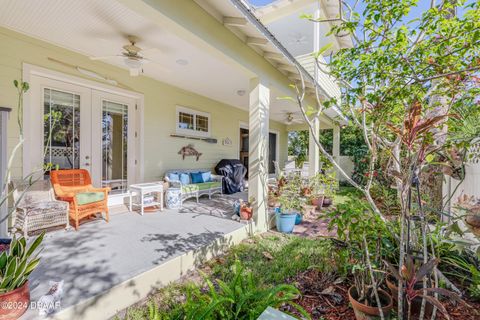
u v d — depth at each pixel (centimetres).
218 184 590
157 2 212
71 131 399
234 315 150
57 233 305
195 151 627
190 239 294
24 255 165
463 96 214
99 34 330
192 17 247
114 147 460
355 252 187
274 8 614
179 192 464
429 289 132
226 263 274
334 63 242
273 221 422
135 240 288
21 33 329
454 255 219
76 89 403
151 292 218
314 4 595
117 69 446
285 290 181
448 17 229
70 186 360
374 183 312
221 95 649
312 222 452
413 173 154
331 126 915
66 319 163
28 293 161
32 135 351
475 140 219
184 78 509
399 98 205
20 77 330
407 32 207
